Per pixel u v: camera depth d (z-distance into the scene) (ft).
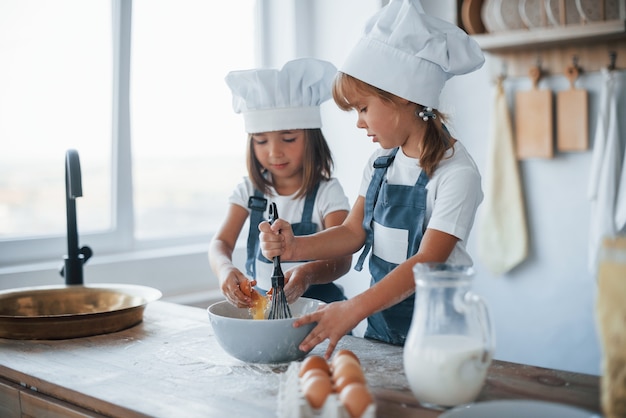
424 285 3.40
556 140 8.32
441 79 4.88
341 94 4.90
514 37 7.69
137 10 7.80
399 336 5.02
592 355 8.27
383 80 4.72
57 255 7.25
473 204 4.78
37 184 7.18
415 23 4.61
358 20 8.59
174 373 4.00
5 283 6.53
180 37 8.24
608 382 2.71
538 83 8.36
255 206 6.41
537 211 8.54
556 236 8.43
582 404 3.34
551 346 8.55
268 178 6.43
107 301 5.51
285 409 3.17
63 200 7.38
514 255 8.44
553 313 8.50
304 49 9.05
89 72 7.43
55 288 5.46
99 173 7.63
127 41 7.54
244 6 8.93
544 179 8.46
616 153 7.68
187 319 5.31
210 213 8.80
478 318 3.38
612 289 2.69
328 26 8.89
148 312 5.57
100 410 3.60
